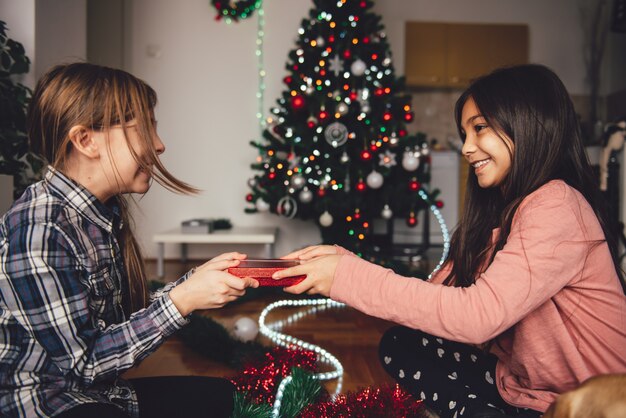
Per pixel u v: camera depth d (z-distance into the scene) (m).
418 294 0.74
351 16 3.44
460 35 5.07
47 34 2.76
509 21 5.12
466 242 0.97
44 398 0.68
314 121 3.26
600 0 5.07
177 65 4.14
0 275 0.66
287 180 3.41
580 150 0.83
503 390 0.85
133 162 0.77
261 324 2.18
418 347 1.07
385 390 1.13
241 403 0.98
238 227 4.08
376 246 4.24
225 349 1.75
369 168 3.39
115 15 4.07
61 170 0.75
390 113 3.37
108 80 0.75
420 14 5.07
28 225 0.67
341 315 2.44
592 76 5.10
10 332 0.68
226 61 4.16
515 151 0.80
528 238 0.73
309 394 1.27
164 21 4.12
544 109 0.79
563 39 5.14
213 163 4.20
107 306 0.79
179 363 1.72
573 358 0.73
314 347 1.88
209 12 4.14
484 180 0.87
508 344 0.86
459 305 0.72
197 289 0.73
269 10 4.15
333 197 3.33
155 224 4.16
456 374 0.99
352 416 1.08
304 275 0.79
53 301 0.66
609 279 0.77
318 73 3.39
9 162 2.07
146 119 0.77
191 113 4.17
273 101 4.18
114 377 0.74
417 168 3.51
